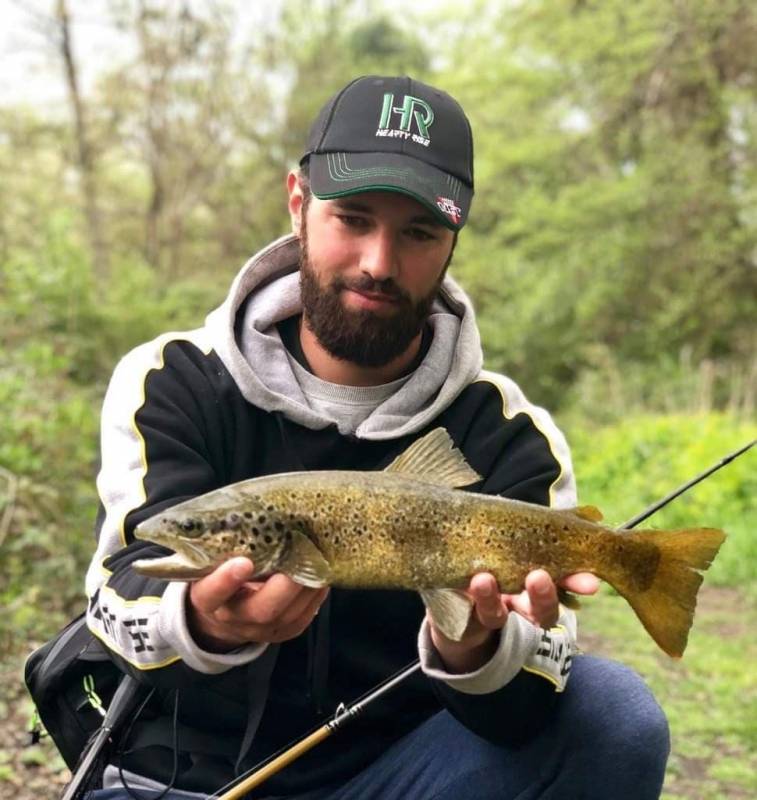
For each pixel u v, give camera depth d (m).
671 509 3.83
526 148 8.17
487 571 0.74
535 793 0.85
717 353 7.29
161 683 0.79
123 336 4.37
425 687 0.90
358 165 0.86
